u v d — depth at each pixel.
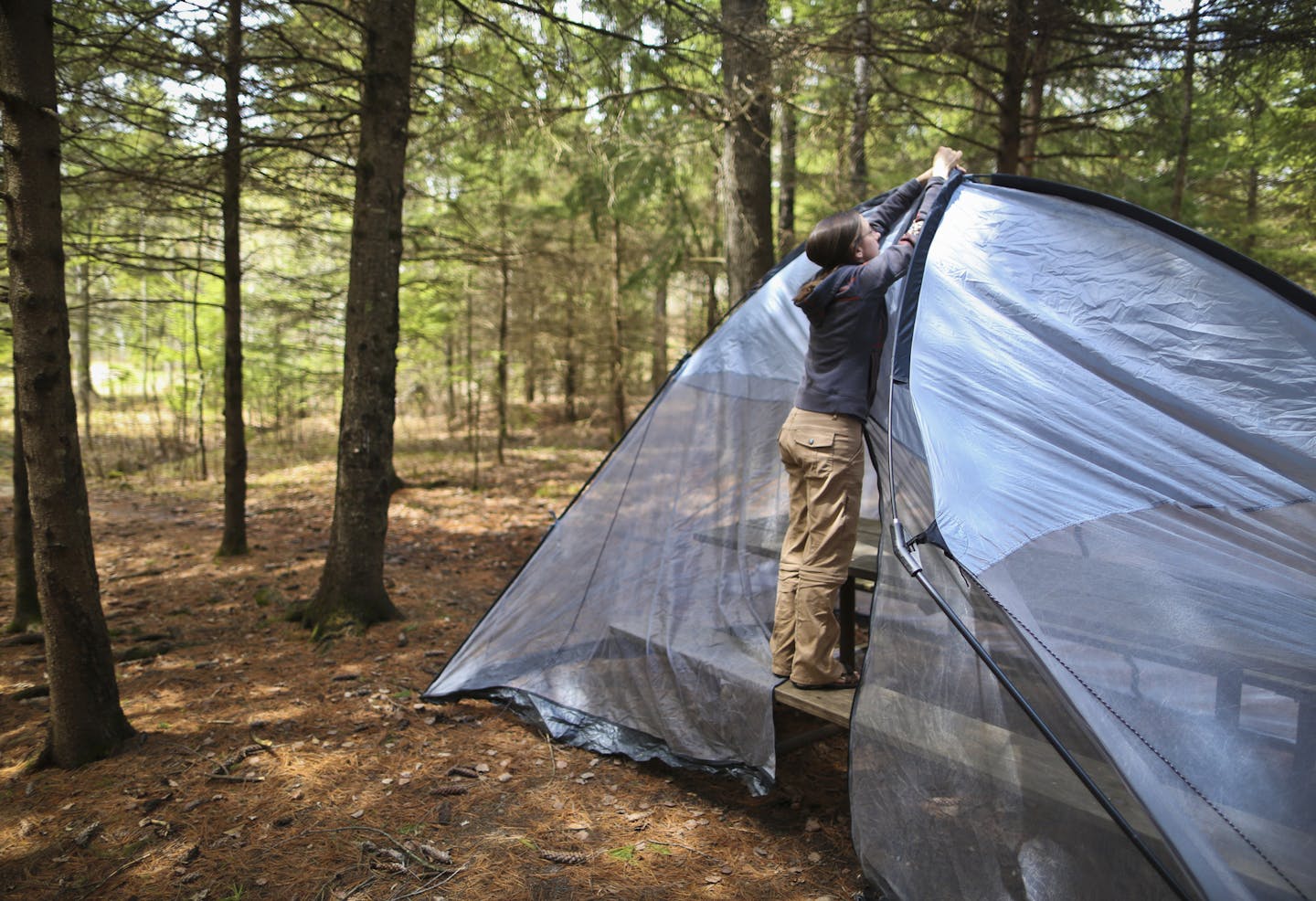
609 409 21.44
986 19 5.55
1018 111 6.25
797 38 5.97
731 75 6.50
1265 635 2.30
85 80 5.63
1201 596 2.39
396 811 3.44
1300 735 2.19
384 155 5.45
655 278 12.33
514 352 17.91
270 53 6.27
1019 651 2.47
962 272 3.13
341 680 4.86
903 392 2.81
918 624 2.78
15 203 3.34
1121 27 5.53
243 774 3.71
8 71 3.26
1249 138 7.34
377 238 5.52
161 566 7.57
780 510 4.02
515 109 6.39
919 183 3.65
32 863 3.03
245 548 8.02
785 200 10.09
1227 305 2.93
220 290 14.55
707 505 4.21
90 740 3.81
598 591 4.38
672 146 7.84
